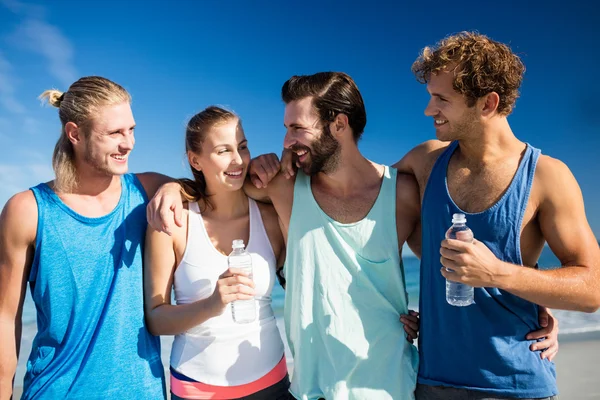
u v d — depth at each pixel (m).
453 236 2.35
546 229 2.34
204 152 2.70
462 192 2.47
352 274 2.72
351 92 2.83
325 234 2.76
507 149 2.41
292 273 2.79
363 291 2.71
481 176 2.42
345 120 2.78
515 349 2.38
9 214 2.52
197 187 2.85
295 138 2.78
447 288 2.40
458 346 2.45
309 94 2.76
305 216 2.79
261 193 2.93
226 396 2.68
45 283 2.53
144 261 2.77
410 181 2.85
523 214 2.32
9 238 2.51
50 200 2.58
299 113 2.75
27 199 2.55
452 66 2.36
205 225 2.83
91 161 2.55
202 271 2.74
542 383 2.36
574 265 2.28
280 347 2.86
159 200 2.66
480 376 2.40
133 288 2.68
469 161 2.49
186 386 2.70
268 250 2.87
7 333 2.51
